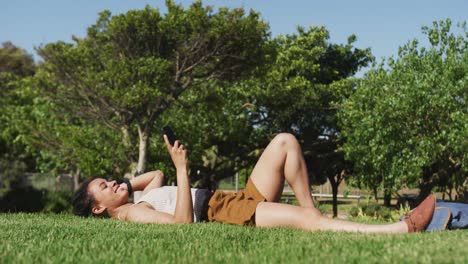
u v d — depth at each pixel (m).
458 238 2.97
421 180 22.03
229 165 27.27
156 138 23.36
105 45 19.86
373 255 2.38
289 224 4.09
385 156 19.98
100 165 21.30
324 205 36.72
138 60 18.88
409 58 20.17
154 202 4.86
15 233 3.74
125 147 21.42
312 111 28.28
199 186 27.05
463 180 21.09
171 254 2.51
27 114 28.20
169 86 19.83
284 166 4.36
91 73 19.33
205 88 21.44
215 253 2.57
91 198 5.06
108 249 2.75
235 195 4.52
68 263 2.34
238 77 20.84
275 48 20.97
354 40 31.55
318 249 2.60
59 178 31.27
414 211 3.65
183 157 4.58
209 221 4.51
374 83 21.23
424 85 19.06
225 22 18.44
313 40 29.66
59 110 22.80
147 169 21.27
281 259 2.32
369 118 20.38
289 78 28.12
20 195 18.38
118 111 20.55
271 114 27.67
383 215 17.08
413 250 2.41
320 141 28.80
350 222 3.90
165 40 19.44
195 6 18.97
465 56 19.16
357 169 23.11
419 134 19.73
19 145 32.28
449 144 18.89
